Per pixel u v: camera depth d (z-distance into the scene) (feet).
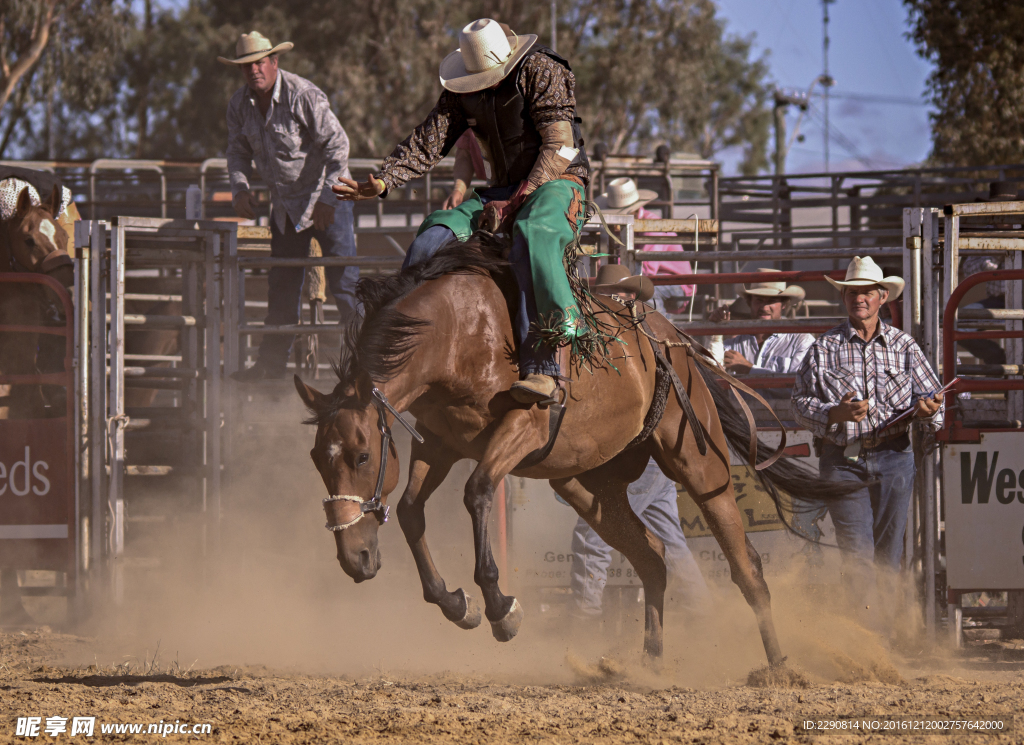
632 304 67.62
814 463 87.51
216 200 168.66
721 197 198.29
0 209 103.45
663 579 71.87
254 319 146.51
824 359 79.25
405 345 56.54
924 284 83.76
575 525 90.12
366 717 53.21
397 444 96.32
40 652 78.54
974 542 80.28
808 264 171.63
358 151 352.08
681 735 49.47
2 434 91.40
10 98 356.59
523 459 61.21
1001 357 114.01
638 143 386.93
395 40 354.54
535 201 61.00
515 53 62.69
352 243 102.58
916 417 77.92
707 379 74.18
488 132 64.03
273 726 51.29
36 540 90.99
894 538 78.84
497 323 59.52
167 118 413.39
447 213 63.62
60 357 104.42
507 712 54.60
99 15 344.28
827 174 188.75
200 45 389.60
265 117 98.27
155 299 99.66
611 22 371.15
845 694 59.31
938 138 280.51
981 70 276.82
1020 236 89.51
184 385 97.55
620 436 64.85
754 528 87.76
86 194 192.54
